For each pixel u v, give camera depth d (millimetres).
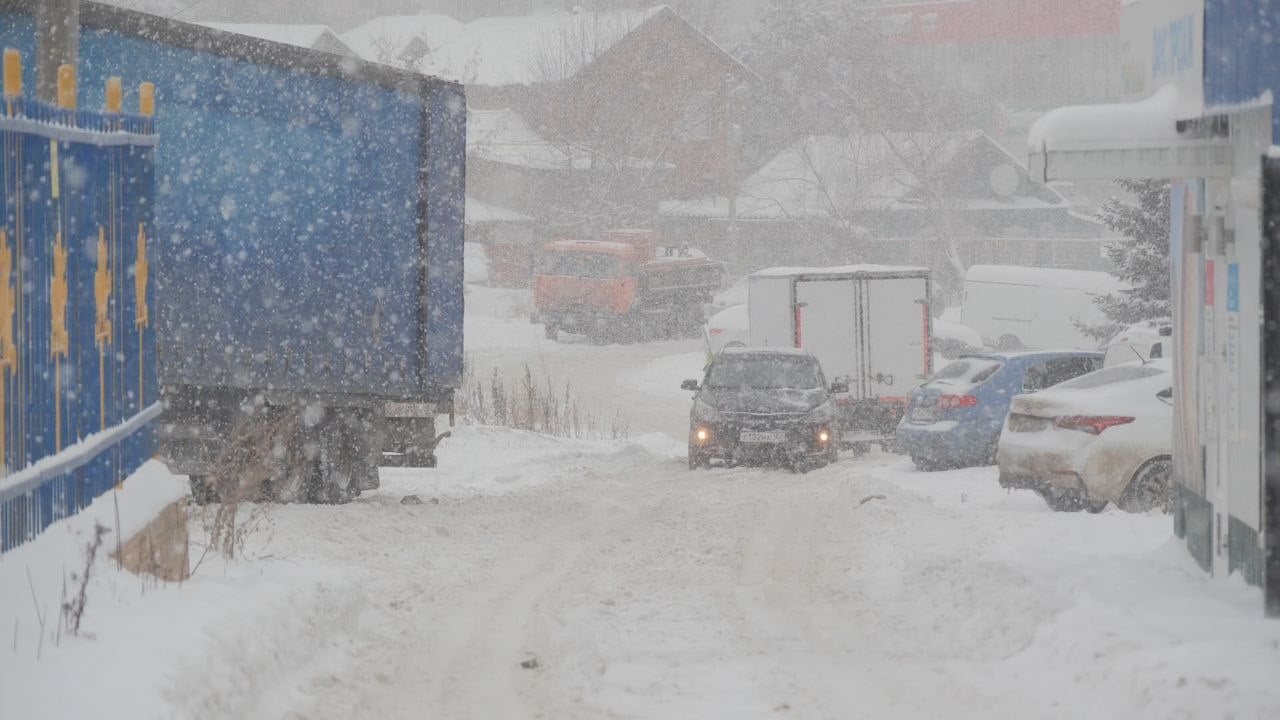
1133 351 59688
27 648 16484
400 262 43750
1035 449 40656
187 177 38094
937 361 130250
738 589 30000
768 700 20406
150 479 23484
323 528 36156
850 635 25125
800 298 80250
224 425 40125
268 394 40594
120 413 23406
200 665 17781
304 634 22188
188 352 38281
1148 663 19516
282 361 40750
